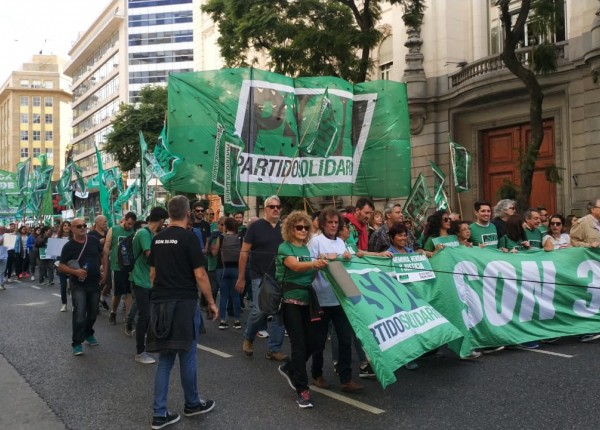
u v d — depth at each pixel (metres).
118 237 8.95
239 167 8.10
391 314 5.11
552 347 6.70
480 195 19.22
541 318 6.81
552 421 4.23
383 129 9.38
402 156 9.38
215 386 5.43
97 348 7.28
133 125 37.69
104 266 8.31
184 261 4.43
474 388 5.09
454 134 19.88
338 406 4.74
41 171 21.42
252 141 8.28
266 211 6.88
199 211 9.66
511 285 6.69
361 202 7.66
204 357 6.63
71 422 4.52
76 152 89.12
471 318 6.30
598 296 7.22
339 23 17.44
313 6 18.11
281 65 18.11
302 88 8.84
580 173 16.11
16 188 24.58
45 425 4.46
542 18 14.22
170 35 72.12
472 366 5.86
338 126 8.94
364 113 9.38
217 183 7.92
